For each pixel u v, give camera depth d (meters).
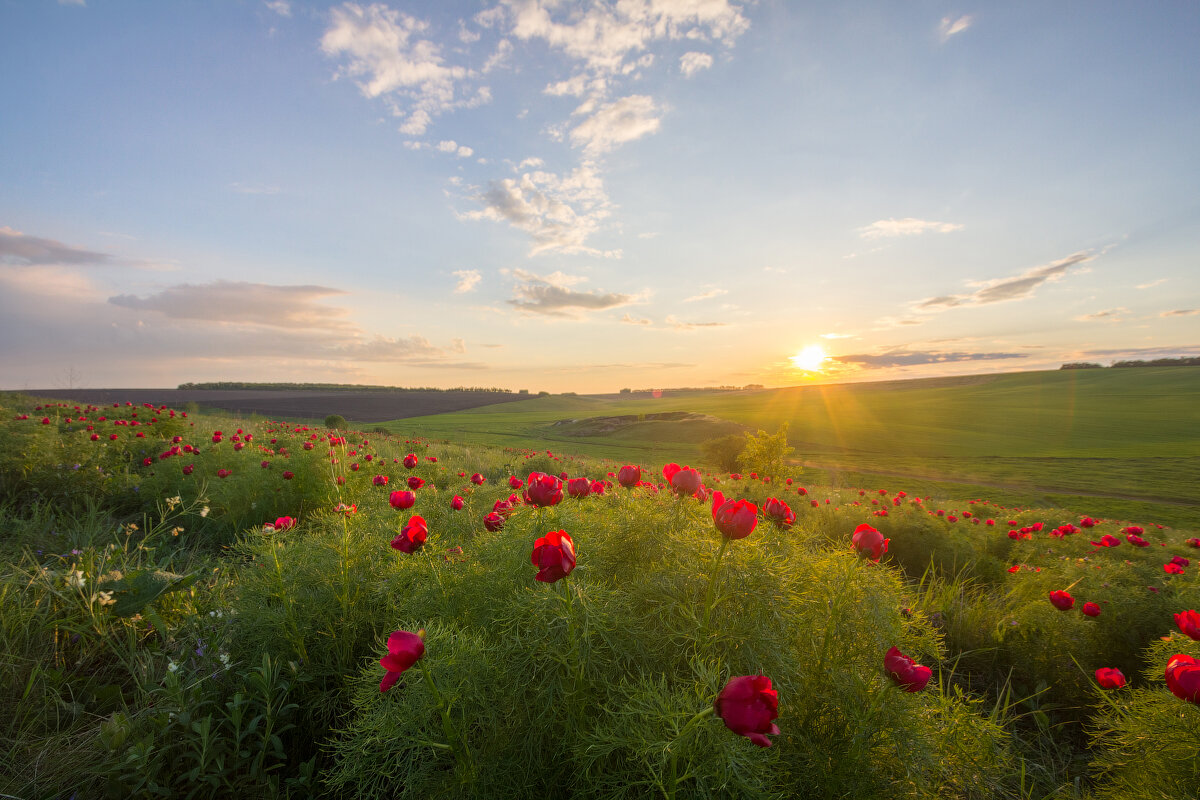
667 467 2.32
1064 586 4.59
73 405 10.59
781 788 1.67
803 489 11.19
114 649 2.34
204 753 1.73
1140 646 3.50
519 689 1.69
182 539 3.95
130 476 5.27
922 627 2.42
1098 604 3.85
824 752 1.76
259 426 14.30
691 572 1.95
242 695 2.07
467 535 3.42
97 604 2.47
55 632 2.32
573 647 1.64
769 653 1.76
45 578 2.59
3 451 4.85
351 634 2.36
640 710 1.43
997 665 3.70
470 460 12.80
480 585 2.22
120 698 2.11
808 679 1.91
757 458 17.83
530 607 1.79
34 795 1.62
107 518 4.20
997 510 12.91
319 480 5.11
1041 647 3.60
